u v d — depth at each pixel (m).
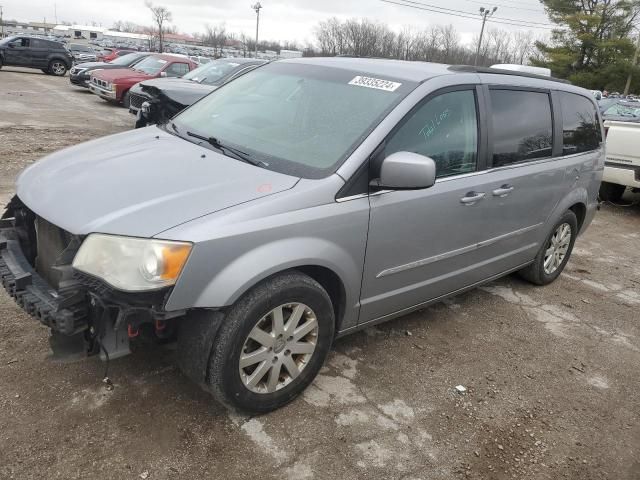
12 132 9.99
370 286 3.16
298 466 2.58
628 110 11.64
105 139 3.60
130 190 2.64
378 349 3.67
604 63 42.22
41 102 15.10
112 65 17.52
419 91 3.23
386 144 3.03
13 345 3.19
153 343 2.69
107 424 2.69
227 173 2.83
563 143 4.60
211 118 3.66
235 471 2.51
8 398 2.78
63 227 2.49
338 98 3.33
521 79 4.16
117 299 2.31
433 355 3.70
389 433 2.88
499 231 4.03
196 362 2.55
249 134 3.30
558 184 4.56
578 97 4.88
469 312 4.44
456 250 3.67
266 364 2.74
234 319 2.53
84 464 2.45
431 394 3.27
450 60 57.12
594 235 7.26
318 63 3.82
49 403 2.78
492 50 61.69
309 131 3.17
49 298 2.54
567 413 3.27
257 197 2.62
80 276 2.37
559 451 2.94
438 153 3.36
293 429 2.81
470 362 3.67
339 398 3.11
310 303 2.81
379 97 3.24
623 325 4.56
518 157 4.05
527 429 3.08
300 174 2.85
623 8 41.66
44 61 25.62
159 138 3.47
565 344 4.11
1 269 2.75
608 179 8.42
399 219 3.13
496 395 3.35
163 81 9.38
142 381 3.01
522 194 4.11
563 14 43.47
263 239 2.54
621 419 3.28
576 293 5.13
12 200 3.12
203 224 2.41
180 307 2.37
